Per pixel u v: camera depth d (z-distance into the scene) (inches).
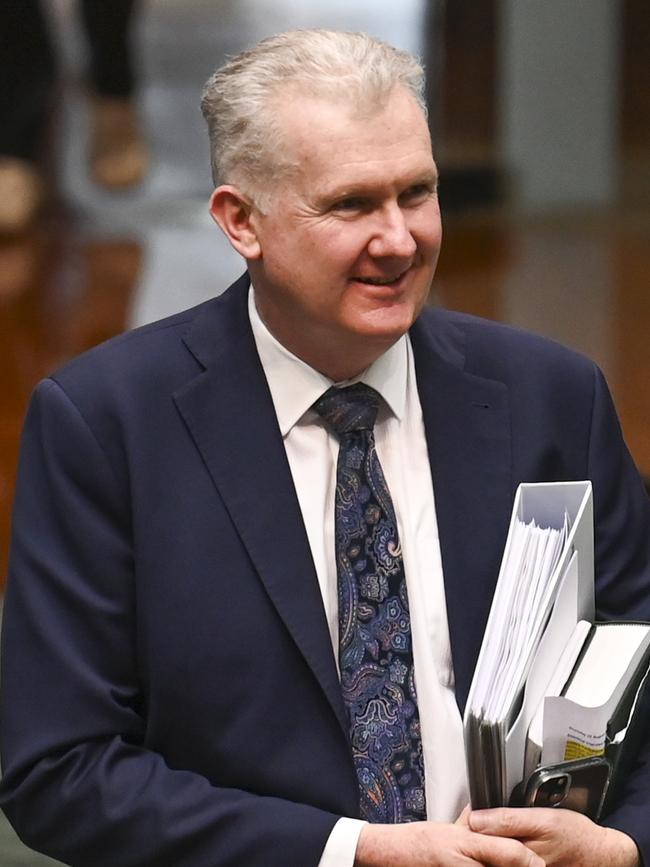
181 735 218.7
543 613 205.3
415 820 217.9
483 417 231.3
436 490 227.6
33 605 219.9
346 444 226.4
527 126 1035.9
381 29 1434.5
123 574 219.9
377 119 204.8
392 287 210.2
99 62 1082.7
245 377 225.3
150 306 697.6
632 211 1007.6
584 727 205.6
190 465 220.8
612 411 239.5
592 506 215.6
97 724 216.1
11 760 218.1
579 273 793.6
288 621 215.0
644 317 686.5
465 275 788.6
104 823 212.2
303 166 205.6
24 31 884.0
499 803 207.5
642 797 221.5
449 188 1010.7
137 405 222.1
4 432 539.5
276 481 221.5
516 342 238.7
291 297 212.7
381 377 226.8
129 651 221.1
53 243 844.6
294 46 208.4
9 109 884.0
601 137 1039.6
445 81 1140.5
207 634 215.9
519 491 214.2
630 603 236.4
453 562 224.5
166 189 975.0
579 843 207.6
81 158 1015.0
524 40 1027.3
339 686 215.9
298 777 215.3
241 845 209.0
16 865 339.3
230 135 211.3
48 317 678.5
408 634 221.0
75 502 220.1
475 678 204.8
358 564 222.1
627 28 1064.2
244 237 215.3
